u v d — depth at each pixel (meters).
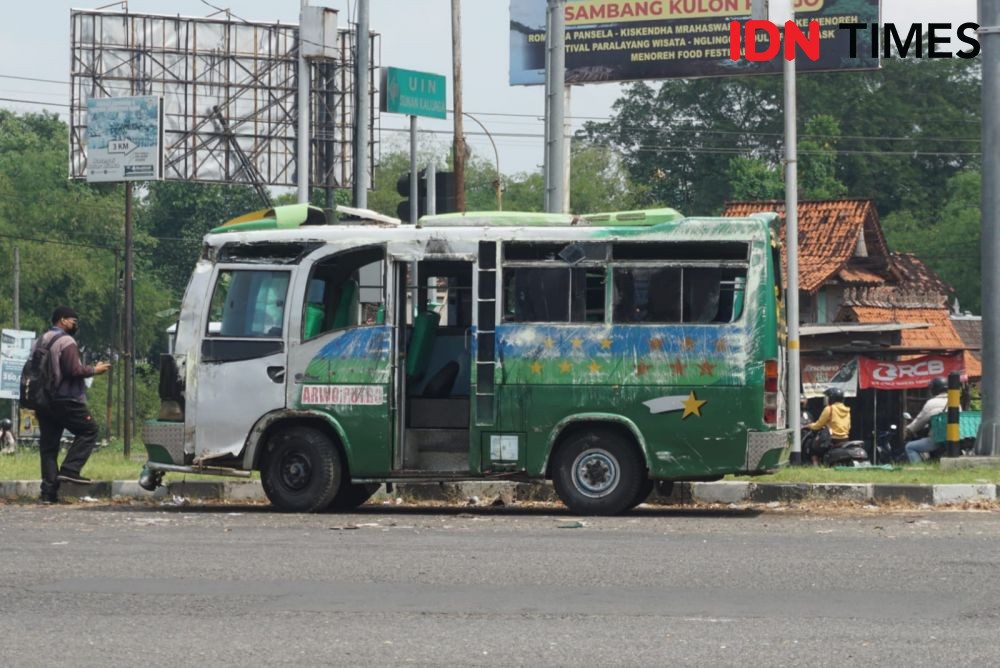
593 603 10.04
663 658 8.33
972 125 93.00
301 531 14.40
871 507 17.55
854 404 37.44
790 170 27.11
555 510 17.75
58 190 91.50
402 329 16.94
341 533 14.19
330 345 16.98
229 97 56.56
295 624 9.31
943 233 87.31
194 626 9.26
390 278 16.91
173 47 56.12
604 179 91.38
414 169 29.31
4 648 8.62
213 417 17.22
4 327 78.19
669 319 16.45
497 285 16.72
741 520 15.62
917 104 93.31
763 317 16.33
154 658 8.36
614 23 46.88
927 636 8.90
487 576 11.22
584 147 93.31
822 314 51.62
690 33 46.19
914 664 8.16
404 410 16.95
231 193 95.94
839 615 9.57
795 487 18.25
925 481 18.53
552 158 23.19
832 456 25.72
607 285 16.55
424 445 17.22
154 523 15.34
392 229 16.94
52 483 18.44
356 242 17.03
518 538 13.68
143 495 19.11
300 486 17.03
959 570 11.42
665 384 16.41
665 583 10.88
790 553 12.43
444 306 17.59
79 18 55.53
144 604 10.03
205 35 56.34
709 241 16.44
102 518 15.98
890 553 12.41
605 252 16.56
